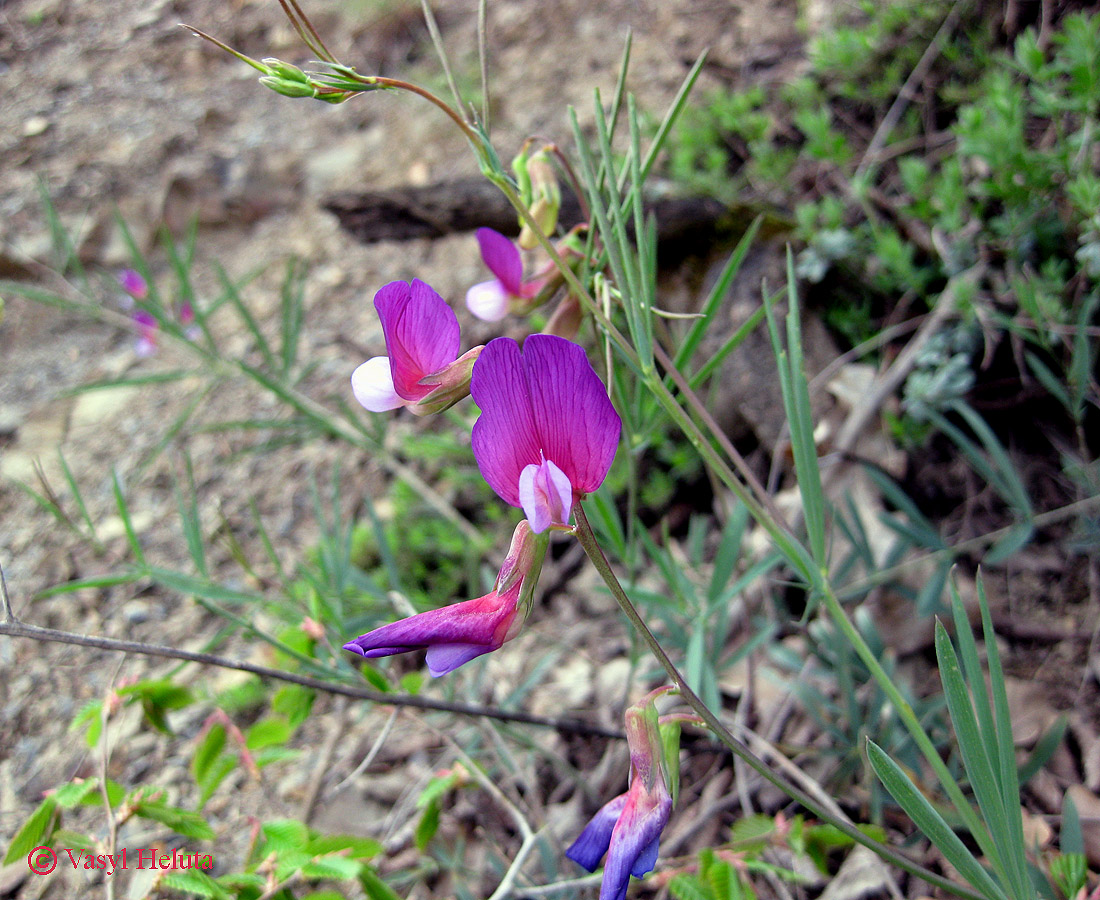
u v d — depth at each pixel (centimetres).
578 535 12
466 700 25
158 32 52
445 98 42
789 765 20
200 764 18
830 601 15
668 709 23
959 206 25
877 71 32
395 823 22
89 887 22
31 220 43
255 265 41
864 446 26
